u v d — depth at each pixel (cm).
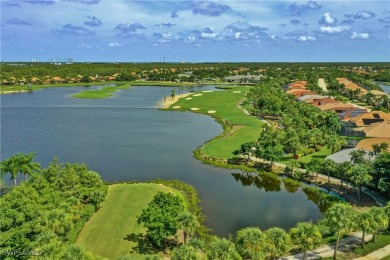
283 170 10325
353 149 10806
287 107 18912
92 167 10538
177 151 12238
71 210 6581
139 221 6247
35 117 17600
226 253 5091
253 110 19388
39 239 5203
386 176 8569
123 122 16825
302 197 8750
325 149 12275
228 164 10838
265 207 8112
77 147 12538
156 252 6047
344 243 6312
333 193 8788
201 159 11350
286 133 12638
